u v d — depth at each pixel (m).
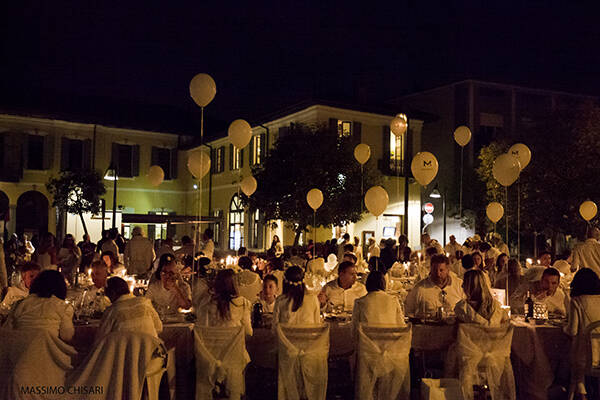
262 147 28.92
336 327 5.96
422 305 6.72
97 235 29.94
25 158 31.17
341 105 25.08
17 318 4.78
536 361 5.88
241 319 5.62
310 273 9.96
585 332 5.55
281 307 5.72
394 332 5.20
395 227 26.33
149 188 35.16
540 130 21.64
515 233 26.84
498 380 5.22
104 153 33.75
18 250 14.48
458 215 30.22
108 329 5.04
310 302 5.75
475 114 31.05
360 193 20.28
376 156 26.08
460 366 5.26
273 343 5.76
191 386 5.89
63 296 5.02
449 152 31.77
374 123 26.12
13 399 4.37
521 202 21.28
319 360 5.13
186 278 9.09
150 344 4.52
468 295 5.74
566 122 21.25
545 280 6.75
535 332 5.89
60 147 32.19
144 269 12.65
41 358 4.50
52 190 29.55
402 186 26.66
